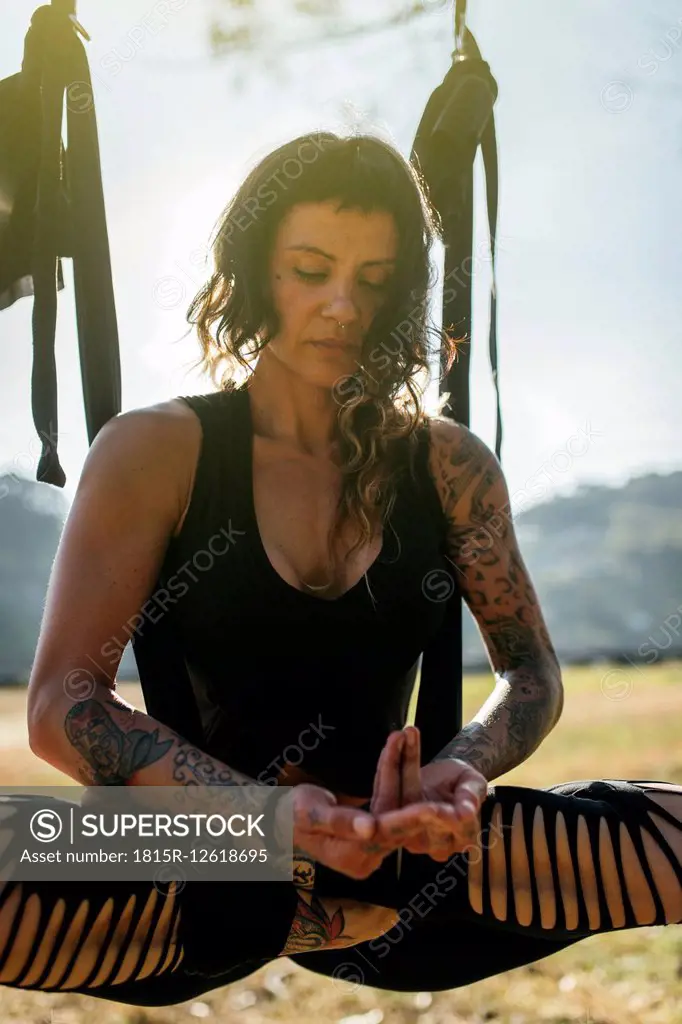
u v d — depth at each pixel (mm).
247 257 1883
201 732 1799
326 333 1836
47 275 2062
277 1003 2859
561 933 1671
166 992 1755
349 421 1880
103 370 2080
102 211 2117
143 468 1771
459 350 2219
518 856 1654
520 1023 2668
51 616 1736
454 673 1978
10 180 2131
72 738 1645
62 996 2840
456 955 1841
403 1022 2727
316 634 1755
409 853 1653
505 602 1992
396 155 1914
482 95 2287
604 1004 2736
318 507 1848
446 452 1979
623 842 1664
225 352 1980
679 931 3197
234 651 1762
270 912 1604
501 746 1788
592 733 5480
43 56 2107
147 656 1806
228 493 1800
